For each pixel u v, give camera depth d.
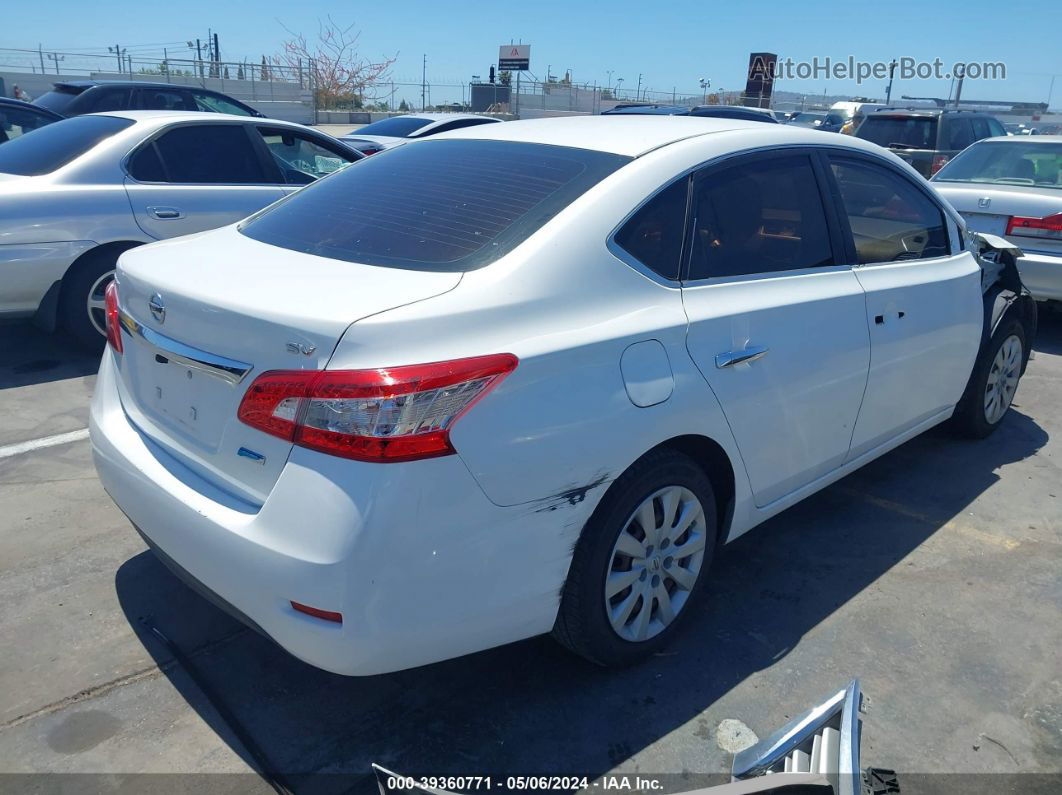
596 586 2.57
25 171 5.54
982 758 2.53
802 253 3.25
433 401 2.11
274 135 6.47
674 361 2.64
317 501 2.10
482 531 2.23
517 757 2.48
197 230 5.82
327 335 2.12
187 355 2.42
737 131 3.17
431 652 2.27
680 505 2.83
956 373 4.18
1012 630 3.13
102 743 2.49
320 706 2.66
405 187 2.99
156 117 5.93
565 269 2.49
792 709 2.70
